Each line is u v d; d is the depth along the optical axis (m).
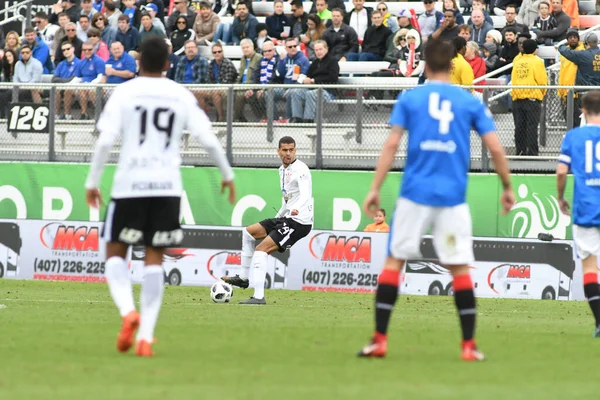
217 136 69.25
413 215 25.39
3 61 81.94
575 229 35.06
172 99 25.31
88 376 22.44
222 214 67.62
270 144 68.94
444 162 25.33
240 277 50.94
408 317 41.81
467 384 22.11
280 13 84.88
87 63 79.06
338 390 20.84
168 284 65.44
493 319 42.41
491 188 65.00
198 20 85.81
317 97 68.25
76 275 66.94
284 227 49.56
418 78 76.69
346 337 31.59
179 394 20.11
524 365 25.81
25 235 67.75
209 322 36.66
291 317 40.22
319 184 66.81
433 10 80.56
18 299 48.44
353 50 80.19
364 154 68.00
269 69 75.00
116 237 25.42
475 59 72.50
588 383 23.03
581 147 34.91
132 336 26.02
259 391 20.61
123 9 91.00
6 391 20.30
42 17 93.12
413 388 21.28
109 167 69.62
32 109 71.62
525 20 82.44
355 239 63.12
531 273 61.00
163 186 25.27
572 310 50.31
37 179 70.06
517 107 65.44
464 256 25.66
